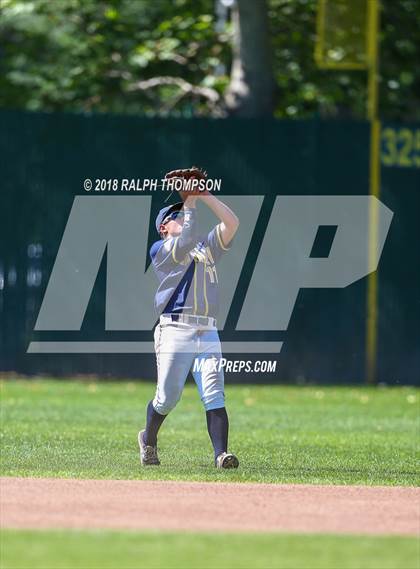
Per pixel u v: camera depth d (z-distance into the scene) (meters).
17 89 91.38
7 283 62.72
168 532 23.83
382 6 81.00
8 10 82.50
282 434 43.28
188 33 81.88
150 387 60.12
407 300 65.12
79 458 35.00
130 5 83.88
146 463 33.66
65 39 84.56
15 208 62.81
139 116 63.31
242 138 63.81
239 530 24.23
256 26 71.31
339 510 26.75
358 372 64.88
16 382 61.47
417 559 21.81
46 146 63.09
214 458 34.34
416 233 65.19
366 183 64.69
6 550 21.91
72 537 23.12
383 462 35.78
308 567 20.95
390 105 83.00
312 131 64.25
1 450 36.53
